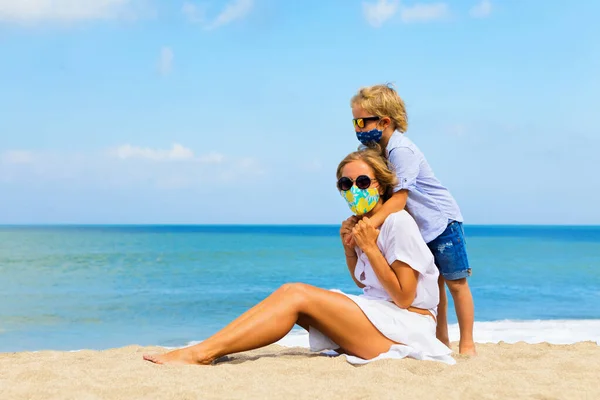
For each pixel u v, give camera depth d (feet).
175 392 9.91
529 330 30.12
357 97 15.02
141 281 65.05
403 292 12.53
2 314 40.73
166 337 31.91
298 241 197.26
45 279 66.13
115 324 36.65
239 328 12.50
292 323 12.59
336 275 77.92
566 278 68.33
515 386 10.78
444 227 15.02
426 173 15.06
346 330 12.55
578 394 10.33
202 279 68.44
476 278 68.74
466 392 10.21
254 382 10.68
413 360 12.12
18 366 12.35
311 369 11.73
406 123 15.14
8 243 172.35
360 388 10.27
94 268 82.28
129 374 11.18
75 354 14.90
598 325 32.14
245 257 108.88
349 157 13.52
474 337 27.91
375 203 13.43
